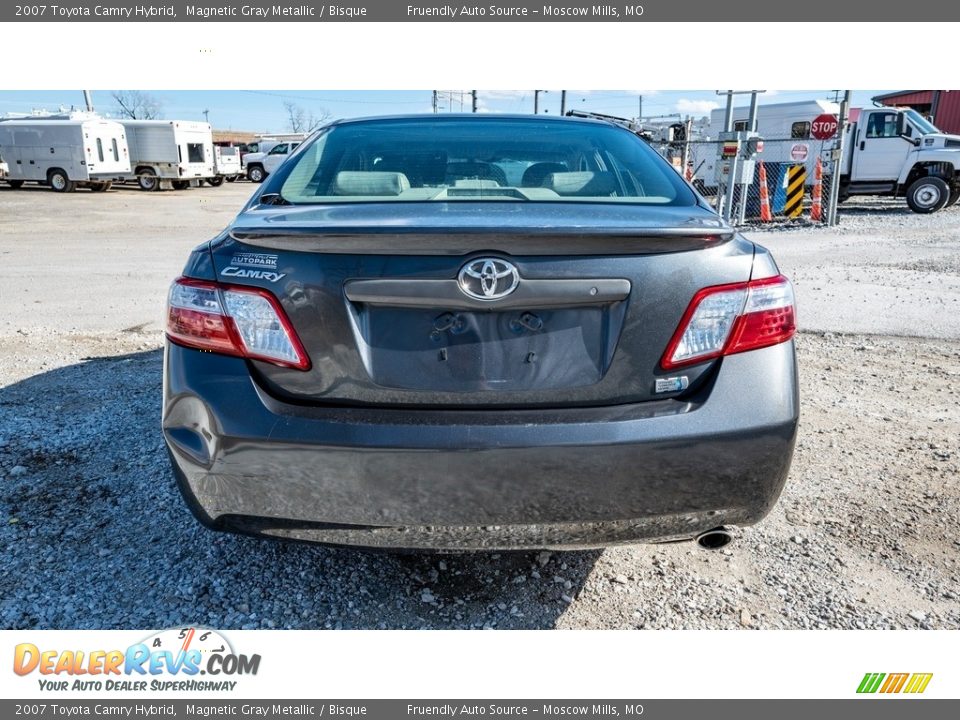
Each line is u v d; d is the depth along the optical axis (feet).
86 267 30.66
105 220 57.36
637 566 8.38
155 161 103.04
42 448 11.04
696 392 6.31
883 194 61.05
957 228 47.39
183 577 8.01
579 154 9.07
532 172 8.65
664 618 7.55
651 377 6.22
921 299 22.94
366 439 5.97
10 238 43.70
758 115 63.67
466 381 6.11
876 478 10.46
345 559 8.38
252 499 6.27
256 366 6.26
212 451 6.23
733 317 6.33
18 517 9.09
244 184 129.80
